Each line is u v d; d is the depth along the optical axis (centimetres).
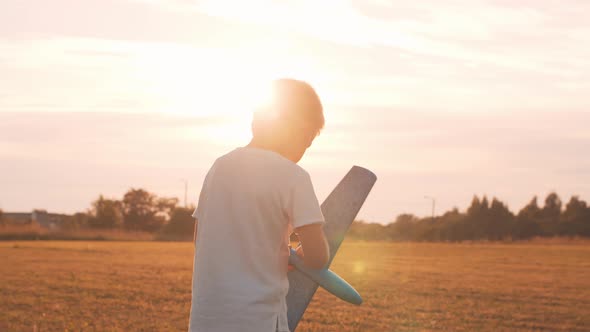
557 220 5881
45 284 1145
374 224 5628
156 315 804
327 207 240
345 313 835
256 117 208
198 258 203
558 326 794
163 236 4969
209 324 194
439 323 784
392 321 787
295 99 205
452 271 1656
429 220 5731
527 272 1655
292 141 208
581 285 1308
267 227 197
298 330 703
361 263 2009
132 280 1255
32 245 2914
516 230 5531
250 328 192
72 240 4375
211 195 204
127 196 6806
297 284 232
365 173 242
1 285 1116
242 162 202
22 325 704
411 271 1648
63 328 692
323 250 198
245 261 196
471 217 5631
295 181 197
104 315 795
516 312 897
